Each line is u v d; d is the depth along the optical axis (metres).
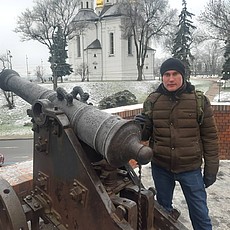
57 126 1.84
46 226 2.26
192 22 33.53
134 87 34.03
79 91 2.13
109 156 1.51
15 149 17.09
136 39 39.12
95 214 1.65
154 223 1.92
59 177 1.89
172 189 2.25
